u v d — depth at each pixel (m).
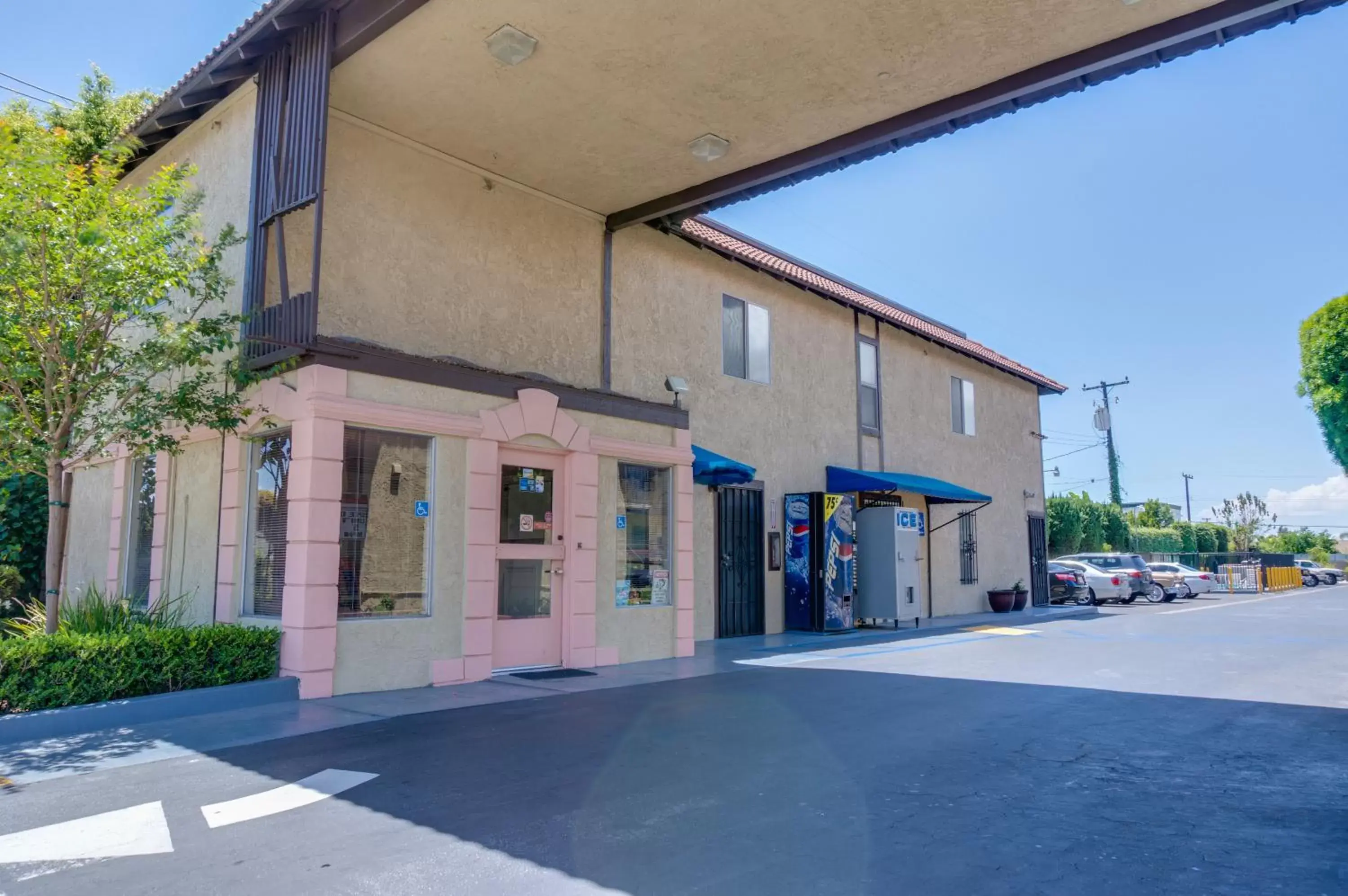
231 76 9.93
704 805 5.19
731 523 14.89
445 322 10.45
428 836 4.64
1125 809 5.16
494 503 9.91
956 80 9.32
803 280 16.42
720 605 14.52
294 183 8.93
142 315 8.20
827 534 15.51
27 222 7.58
